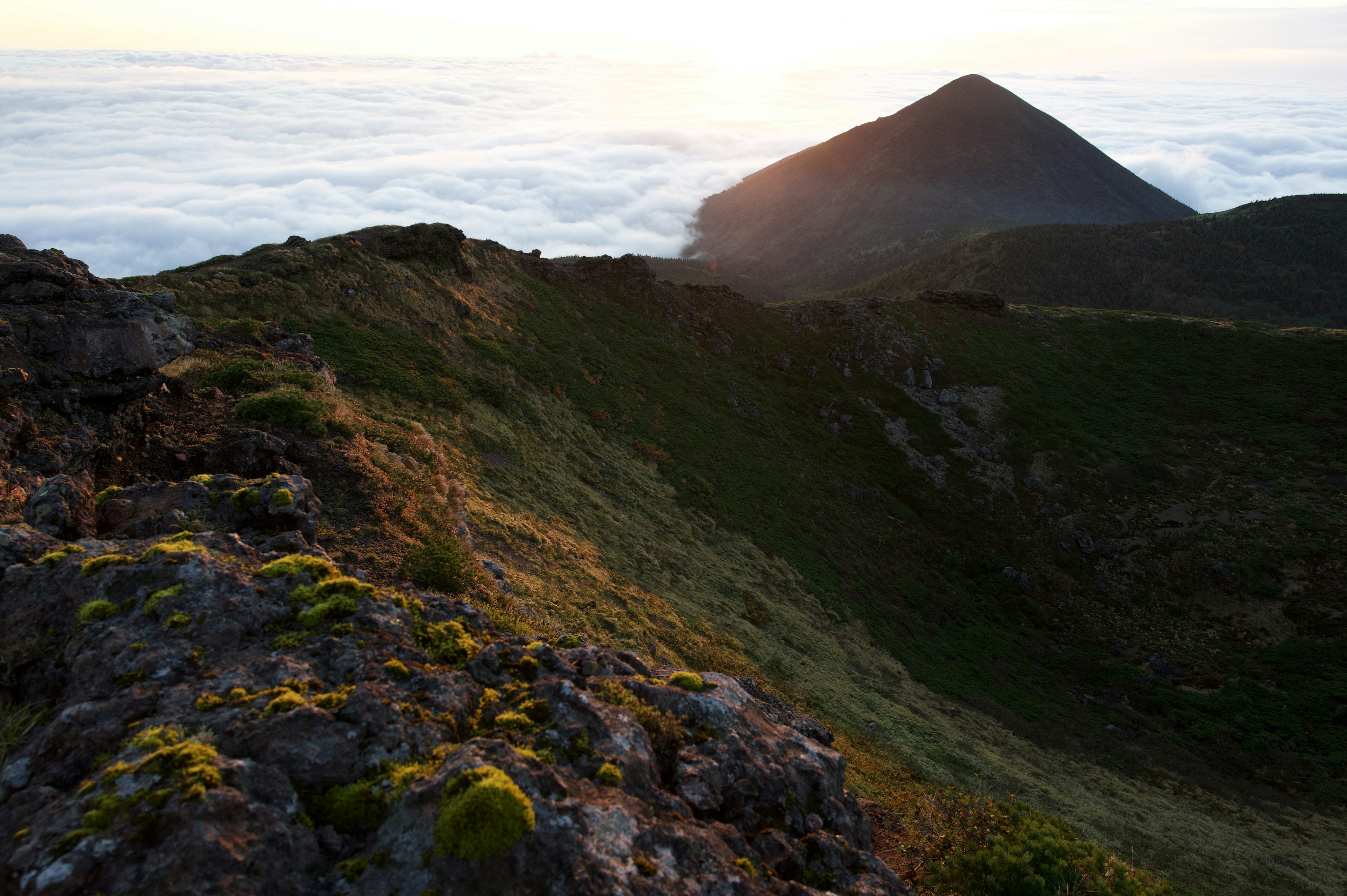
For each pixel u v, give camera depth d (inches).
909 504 2795.3
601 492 1536.7
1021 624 2373.3
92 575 312.8
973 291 4106.8
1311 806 1619.1
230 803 211.3
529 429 1579.7
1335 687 2091.5
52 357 554.9
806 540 2011.6
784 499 2177.7
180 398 705.0
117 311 602.9
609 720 302.8
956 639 2062.0
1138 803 1338.6
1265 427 3415.4
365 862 214.4
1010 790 1092.5
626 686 351.6
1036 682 1996.8
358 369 1368.1
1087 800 1231.5
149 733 235.5
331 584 337.7
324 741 245.8
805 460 2598.4
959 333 3816.4
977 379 3526.1
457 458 1219.9
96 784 215.3
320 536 589.3
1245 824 1418.6
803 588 1701.5
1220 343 3991.1
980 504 2883.9
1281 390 3641.7
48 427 515.2
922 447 3090.6
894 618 1936.5
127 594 308.5
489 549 908.6
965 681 1758.1
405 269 1868.8
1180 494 2997.0
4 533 338.3
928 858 508.4
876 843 551.5
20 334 545.6
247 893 195.3
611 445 1815.9
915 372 3486.7
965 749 1207.6
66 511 390.9
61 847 196.4
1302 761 1814.7
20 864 194.7
